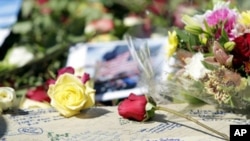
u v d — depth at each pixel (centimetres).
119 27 204
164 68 110
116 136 90
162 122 97
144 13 213
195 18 101
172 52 103
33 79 164
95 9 221
